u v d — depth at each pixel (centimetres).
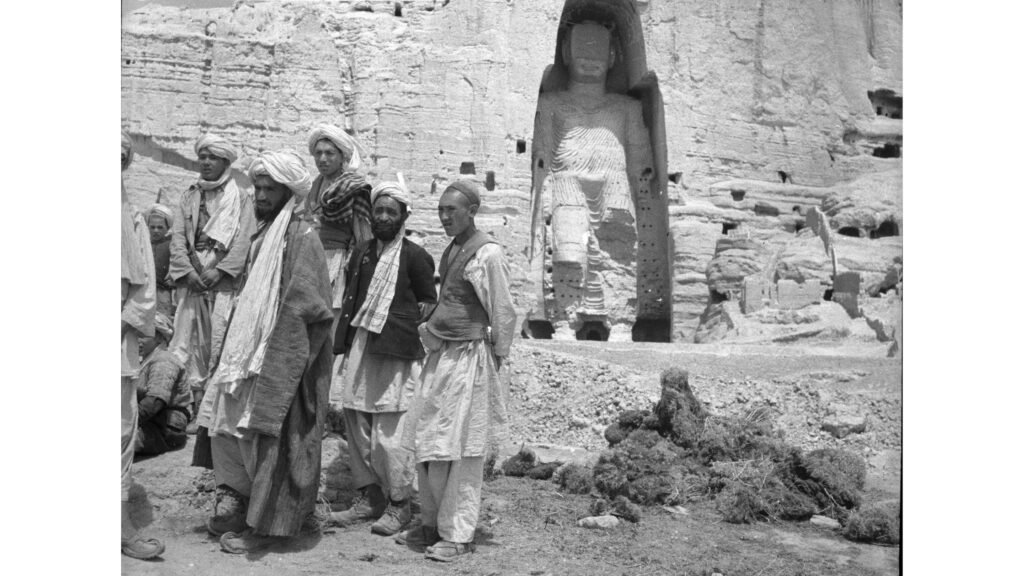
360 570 671
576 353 1420
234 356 694
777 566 719
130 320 727
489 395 712
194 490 831
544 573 677
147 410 919
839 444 1122
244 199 1010
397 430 763
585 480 915
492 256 698
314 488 706
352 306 780
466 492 708
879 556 759
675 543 763
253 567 673
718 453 938
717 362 1361
